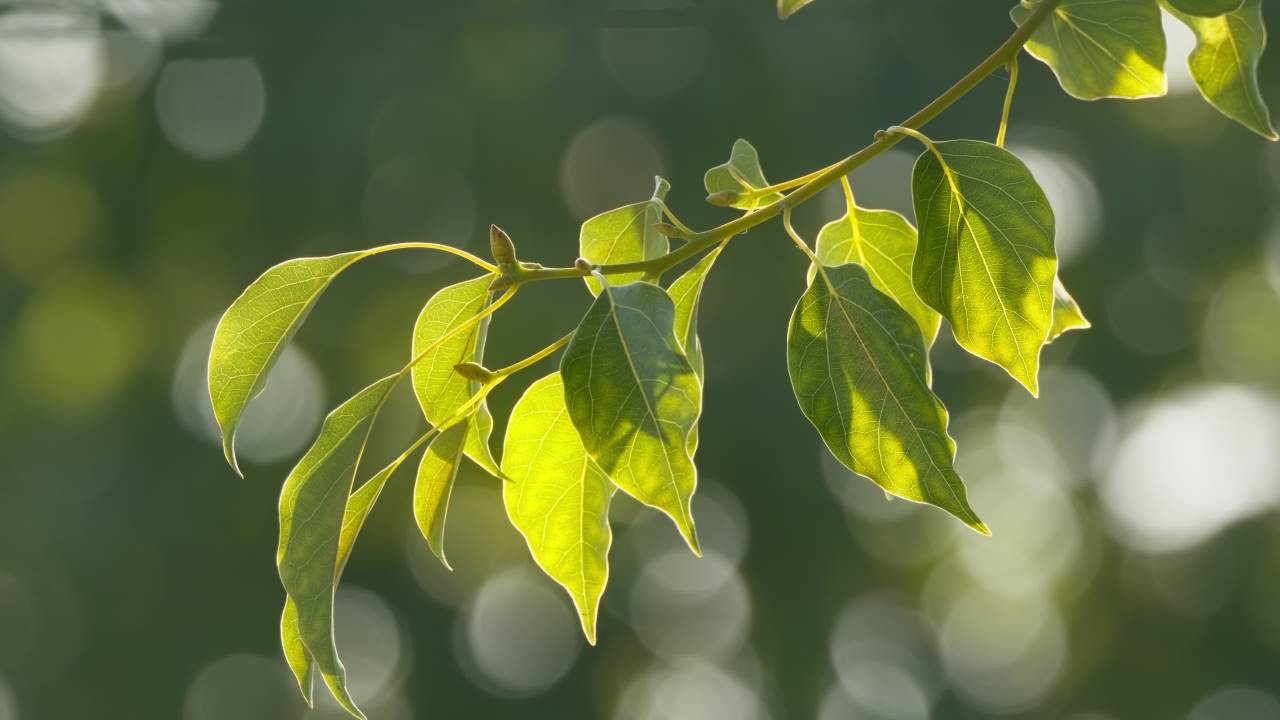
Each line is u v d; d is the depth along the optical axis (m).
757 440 8.92
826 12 8.59
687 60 8.98
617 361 1.27
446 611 9.95
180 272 9.59
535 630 10.29
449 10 8.61
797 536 9.32
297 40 8.96
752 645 9.91
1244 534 9.80
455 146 9.05
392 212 9.13
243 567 9.48
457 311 1.59
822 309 1.44
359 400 1.48
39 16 7.44
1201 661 9.91
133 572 9.34
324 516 1.45
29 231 9.74
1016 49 1.55
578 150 9.00
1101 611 10.29
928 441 1.41
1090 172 9.19
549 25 8.38
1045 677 10.70
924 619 10.56
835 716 10.15
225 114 9.26
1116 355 9.46
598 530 1.63
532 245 8.90
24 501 9.39
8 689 9.34
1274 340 9.43
